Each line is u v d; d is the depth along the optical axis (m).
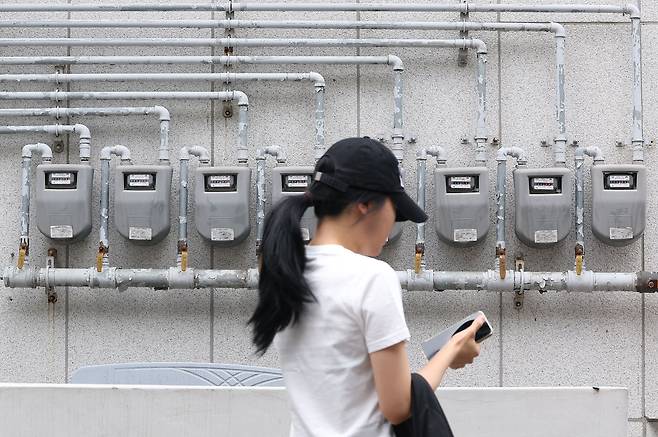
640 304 7.04
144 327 7.07
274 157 7.05
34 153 7.05
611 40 7.07
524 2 7.08
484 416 4.98
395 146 6.89
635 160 6.91
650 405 7.02
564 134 6.89
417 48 7.06
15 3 7.03
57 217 6.76
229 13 7.02
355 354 2.82
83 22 6.93
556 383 7.03
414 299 7.05
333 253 2.90
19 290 7.07
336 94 7.07
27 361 7.05
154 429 4.96
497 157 6.84
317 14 7.09
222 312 7.07
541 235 6.68
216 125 7.05
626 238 6.71
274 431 4.95
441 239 6.83
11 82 7.00
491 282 6.78
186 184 6.85
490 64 7.06
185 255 6.80
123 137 7.06
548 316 7.04
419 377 2.85
